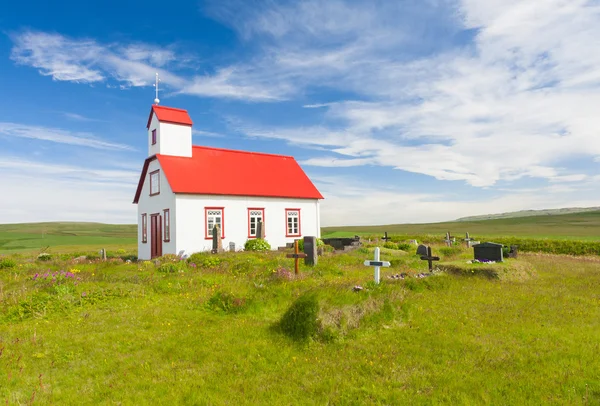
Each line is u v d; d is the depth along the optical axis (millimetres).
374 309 10242
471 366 7586
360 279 14617
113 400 6555
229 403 6453
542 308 11477
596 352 8070
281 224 32906
